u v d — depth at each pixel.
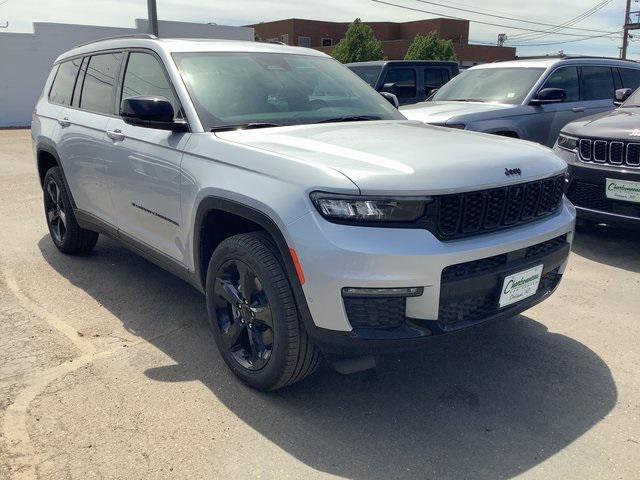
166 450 2.80
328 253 2.68
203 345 3.87
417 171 2.79
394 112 4.40
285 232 2.82
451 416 3.11
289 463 2.73
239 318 3.30
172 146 3.63
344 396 3.29
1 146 14.80
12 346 3.82
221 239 3.60
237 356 3.39
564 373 3.54
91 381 3.40
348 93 4.37
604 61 8.88
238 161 3.17
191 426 2.99
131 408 3.13
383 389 3.37
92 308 4.44
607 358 3.72
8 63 21.14
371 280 2.66
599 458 2.78
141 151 3.91
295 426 3.01
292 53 4.51
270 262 3.00
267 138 3.34
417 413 3.14
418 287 2.71
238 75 3.99
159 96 3.80
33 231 6.53
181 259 3.76
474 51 47.16
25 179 9.81
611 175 5.43
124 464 2.70
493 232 3.00
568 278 5.09
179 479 2.62
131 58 4.38
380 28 51.47
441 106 7.95
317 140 3.27
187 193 3.49
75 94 5.14
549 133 7.97
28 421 3.00
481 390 3.36
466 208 2.86
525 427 3.02
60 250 5.66
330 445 2.87
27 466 2.67
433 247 2.72
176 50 4.00
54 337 3.95
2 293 4.71
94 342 3.89
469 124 7.20
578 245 6.03
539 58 8.71
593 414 3.12
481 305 3.01
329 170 2.79
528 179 3.11
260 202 2.94
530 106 7.78
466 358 3.72
